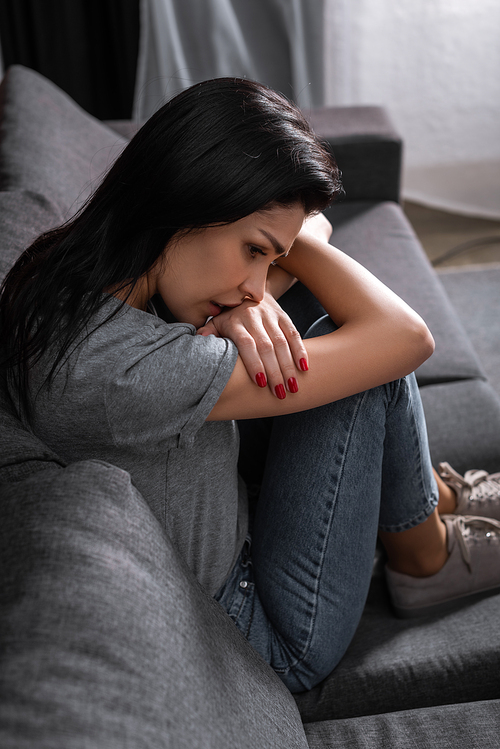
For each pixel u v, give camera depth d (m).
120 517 0.60
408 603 1.04
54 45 2.78
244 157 0.66
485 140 2.94
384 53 2.82
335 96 2.91
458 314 2.29
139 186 0.69
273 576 0.88
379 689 0.89
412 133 3.00
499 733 0.77
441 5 2.69
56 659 0.48
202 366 0.71
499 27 2.70
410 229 1.93
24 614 0.50
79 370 0.69
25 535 0.56
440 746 0.77
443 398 1.37
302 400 0.78
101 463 0.64
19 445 0.70
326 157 0.72
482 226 2.94
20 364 0.75
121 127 2.09
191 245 0.72
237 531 0.91
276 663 0.88
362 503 0.88
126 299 0.73
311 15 2.71
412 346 0.82
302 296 1.05
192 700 0.55
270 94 0.71
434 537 1.02
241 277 0.74
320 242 0.96
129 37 2.76
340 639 0.90
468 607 1.04
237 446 0.85
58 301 0.71
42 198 1.20
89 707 0.46
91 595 0.52
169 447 0.74
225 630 0.71
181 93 0.70
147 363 0.69
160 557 0.63
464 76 2.83
